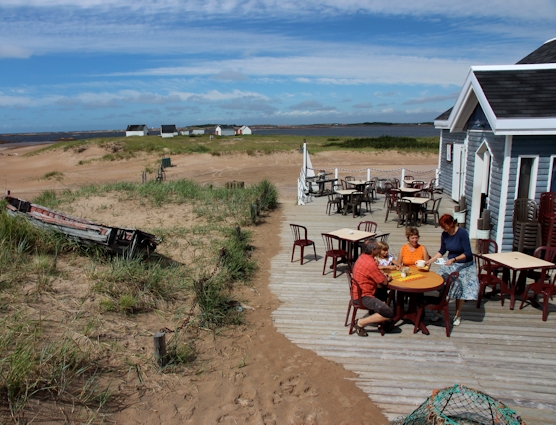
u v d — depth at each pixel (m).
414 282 5.77
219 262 8.23
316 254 9.91
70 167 40.72
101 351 4.98
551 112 7.89
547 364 5.14
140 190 16.72
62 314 5.62
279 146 52.03
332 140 67.94
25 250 7.68
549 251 6.96
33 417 3.66
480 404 4.33
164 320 6.21
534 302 6.74
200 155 43.03
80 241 8.03
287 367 5.19
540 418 4.17
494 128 8.02
